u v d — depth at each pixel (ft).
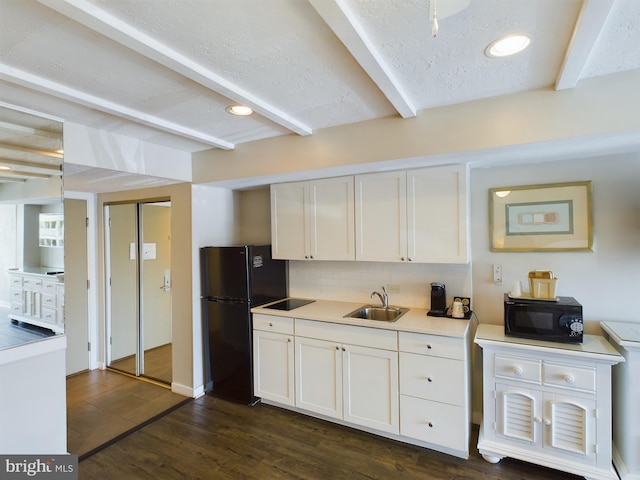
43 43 4.59
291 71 5.49
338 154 8.20
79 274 12.87
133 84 5.84
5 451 6.38
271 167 9.18
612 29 4.36
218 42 4.63
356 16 4.07
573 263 8.11
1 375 6.36
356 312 9.62
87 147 7.91
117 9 3.91
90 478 7.19
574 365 6.75
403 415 8.15
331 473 7.31
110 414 9.84
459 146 6.87
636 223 7.57
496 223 8.81
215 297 10.81
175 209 11.08
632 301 7.63
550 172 8.25
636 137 6.02
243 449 8.17
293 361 9.59
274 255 10.82
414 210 8.66
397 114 7.47
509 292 8.34
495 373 7.41
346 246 9.57
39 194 7.06
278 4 3.90
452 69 5.47
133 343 13.96
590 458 6.65
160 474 7.33
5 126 6.57
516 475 7.15
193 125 8.01
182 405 10.36
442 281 9.52
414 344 7.97
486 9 3.99
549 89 6.11
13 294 6.57
